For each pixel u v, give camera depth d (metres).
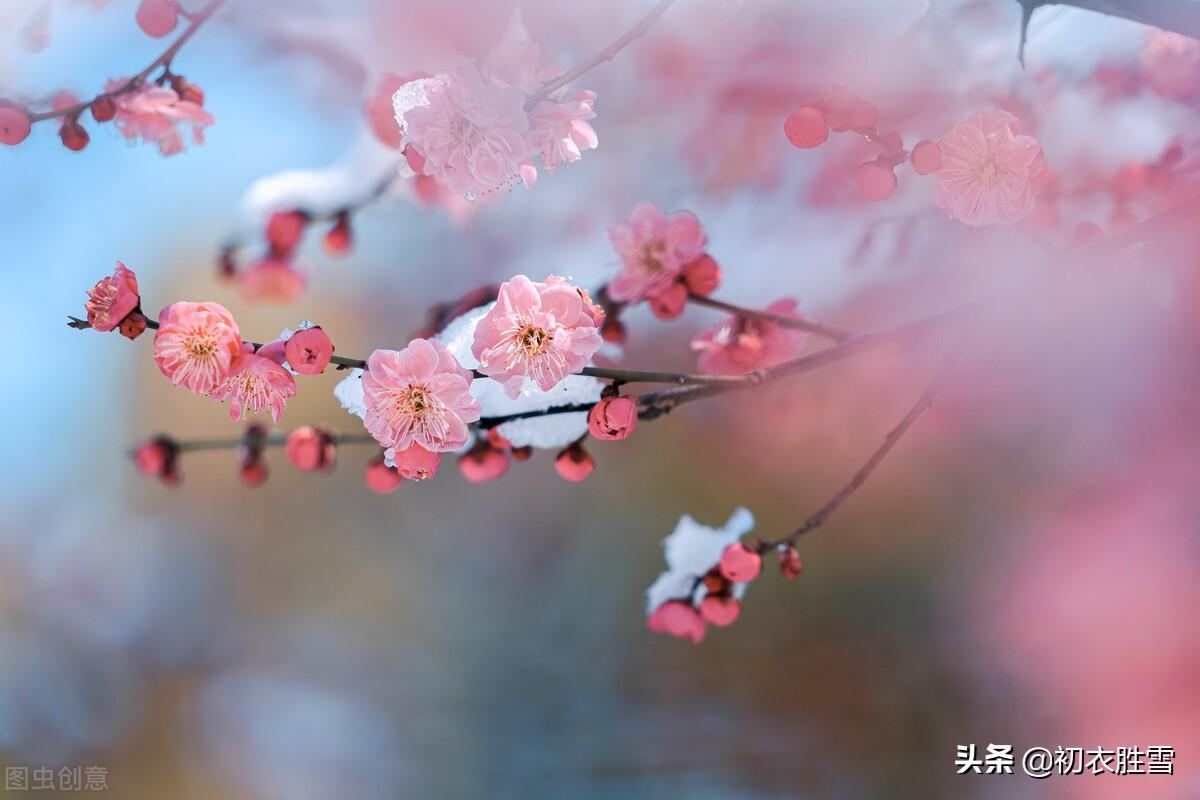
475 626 1.90
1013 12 0.96
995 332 0.95
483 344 0.77
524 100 0.80
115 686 1.91
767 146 1.14
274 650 1.95
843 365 1.30
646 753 1.72
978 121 0.80
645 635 1.81
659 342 1.44
